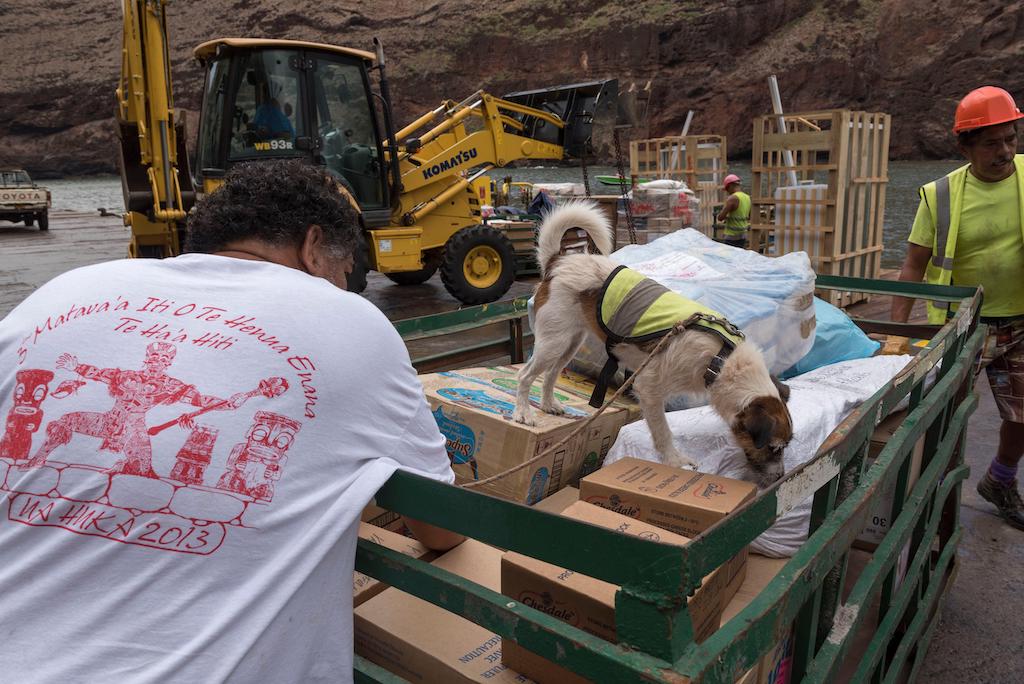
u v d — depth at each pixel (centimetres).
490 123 1080
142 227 950
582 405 317
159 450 120
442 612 177
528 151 1115
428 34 12231
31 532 121
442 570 133
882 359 338
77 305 136
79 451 122
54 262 1473
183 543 119
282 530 123
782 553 229
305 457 126
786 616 124
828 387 308
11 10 13600
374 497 140
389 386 139
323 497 127
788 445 263
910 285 354
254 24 12756
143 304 135
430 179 1022
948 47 7988
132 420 122
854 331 363
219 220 151
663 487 208
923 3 8156
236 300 135
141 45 822
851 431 158
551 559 113
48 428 124
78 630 116
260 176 154
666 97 9962
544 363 304
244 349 128
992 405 531
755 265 355
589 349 364
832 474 149
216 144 873
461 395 306
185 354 127
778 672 177
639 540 103
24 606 118
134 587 117
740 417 266
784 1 9388
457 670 159
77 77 12681
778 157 815
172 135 866
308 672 129
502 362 397
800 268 341
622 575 106
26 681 113
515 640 120
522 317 386
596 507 189
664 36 10025
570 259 332
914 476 256
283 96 863
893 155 8494
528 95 1188
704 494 202
